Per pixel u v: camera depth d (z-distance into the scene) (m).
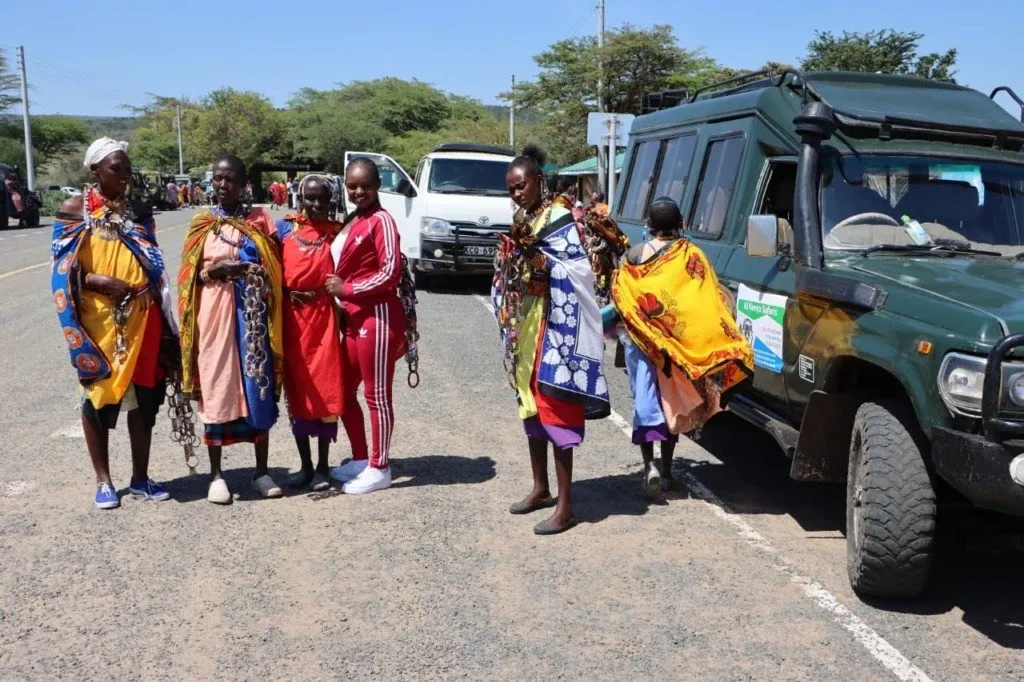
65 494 5.40
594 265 5.61
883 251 5.01
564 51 36.34
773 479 5.97
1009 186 5.42
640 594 4.22
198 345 5.12
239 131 77.50
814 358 4.70
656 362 5.21
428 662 3.62
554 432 4.85
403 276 5.48
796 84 6.30
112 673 3.53
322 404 5.37
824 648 3.76
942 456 3.67
